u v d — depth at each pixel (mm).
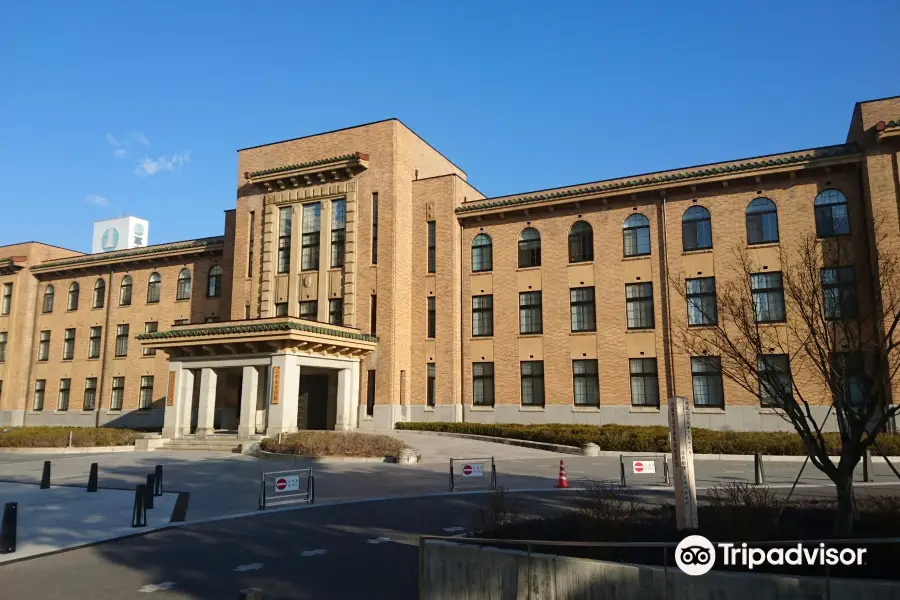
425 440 29906
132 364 45781
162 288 46000
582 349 33031
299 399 37500
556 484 18484
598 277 33156
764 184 30094
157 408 43969
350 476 20984
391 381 34250
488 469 22172
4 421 48750
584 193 33469
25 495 18172
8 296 51281
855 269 27578
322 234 37500
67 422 47281
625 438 26141
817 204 28953
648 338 31578
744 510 9211
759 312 28594
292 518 14469
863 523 9000
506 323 35094
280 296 38250
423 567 8203
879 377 9805
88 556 11438
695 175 31000
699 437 25344
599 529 9172
